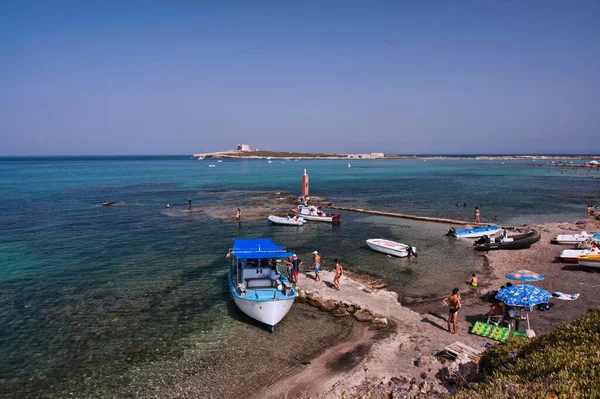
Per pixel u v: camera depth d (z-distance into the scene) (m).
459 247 34.53
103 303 21.98
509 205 59.16
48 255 31.73
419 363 15.22
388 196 71.38
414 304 21.83
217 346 17.36
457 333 17.94
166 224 45.09
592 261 26.27
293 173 140.38
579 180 104.25
